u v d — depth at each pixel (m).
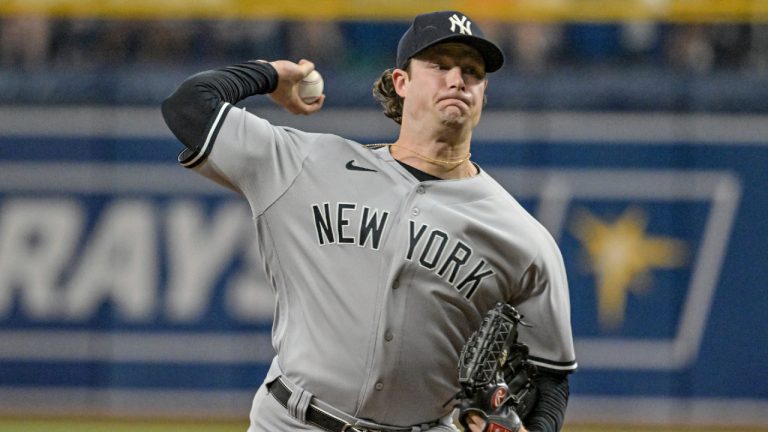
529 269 12.06
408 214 11.94
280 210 12.20
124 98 36.00
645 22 38.31
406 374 12.01
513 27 38.25
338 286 11.91
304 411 12.08
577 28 38.56
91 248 35.78
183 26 38.78
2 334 35.59
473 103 12.12
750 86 35.78
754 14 38.03
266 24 38.69
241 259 35.75
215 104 12.23
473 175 12.51
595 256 35.69
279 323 12.58
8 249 35.78
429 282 11.88
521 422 11.64
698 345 35.47
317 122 35.75
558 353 12.38
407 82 12.38
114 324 35.66
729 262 35.59
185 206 35.88
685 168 35.78
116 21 38.72
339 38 38.78
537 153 35.94
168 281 35.72
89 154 35.97
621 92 35.88
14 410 35.34
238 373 35.59
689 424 35.03
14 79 36.06
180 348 35.56
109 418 34.59
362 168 12.20
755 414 35.19
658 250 35.62
